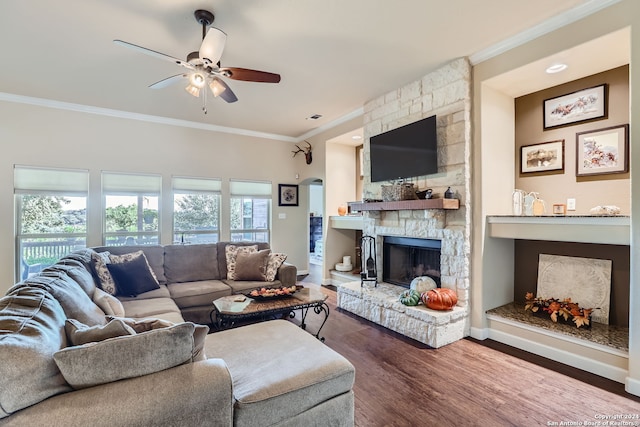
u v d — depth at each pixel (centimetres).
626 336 247
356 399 211
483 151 308
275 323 233
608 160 276
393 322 334
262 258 405
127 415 104
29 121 411
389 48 292
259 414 138
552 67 273
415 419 190
